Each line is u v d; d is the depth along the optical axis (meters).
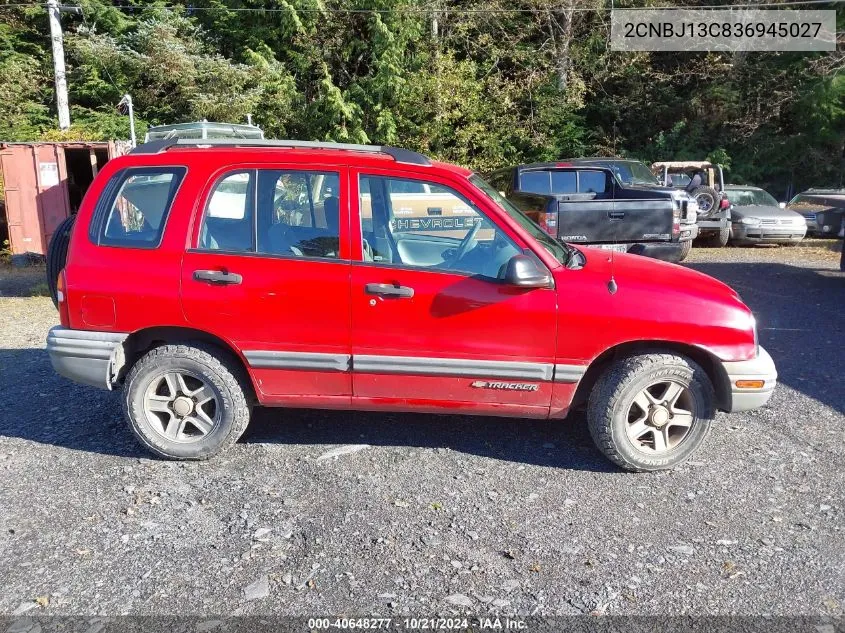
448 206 4.26
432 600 3.07
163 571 3.27
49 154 13.04
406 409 4.38
